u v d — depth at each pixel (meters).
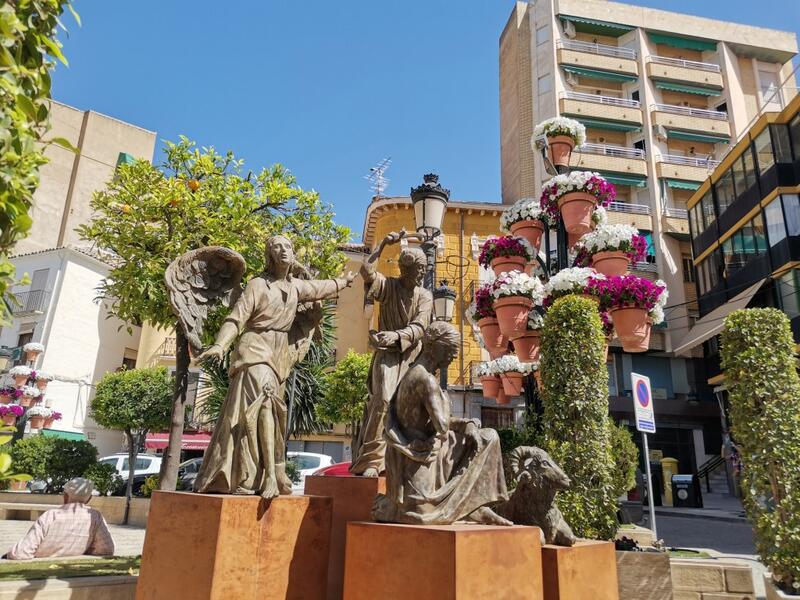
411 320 4.90
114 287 9.22
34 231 28.41
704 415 25.86
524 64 30.12
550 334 6.82
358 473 4.60
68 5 2.60
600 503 6.04
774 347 6.45
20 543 4.79
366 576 3.13
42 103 2.51
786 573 5.70
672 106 29.77
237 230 9.45
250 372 3.66
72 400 24.91
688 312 27.06
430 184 7.02
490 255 8.28
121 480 15.05
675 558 6.36
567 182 8.02
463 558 2.80
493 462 3.55
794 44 32.03
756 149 21.44
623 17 30.75
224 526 3.09
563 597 3.48
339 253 10.75
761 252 21.02
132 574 4.11
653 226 27.98
